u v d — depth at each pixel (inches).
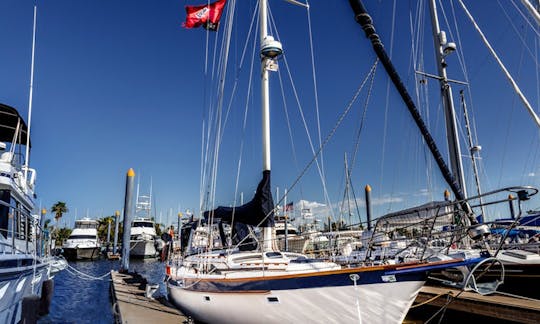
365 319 244.2
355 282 244.5
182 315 374.0
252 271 308.2
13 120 400.5
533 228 288.0
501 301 320.2
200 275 337.4
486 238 308.7
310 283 257.6
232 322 300.2
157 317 362.0
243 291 287.4
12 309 285.3
